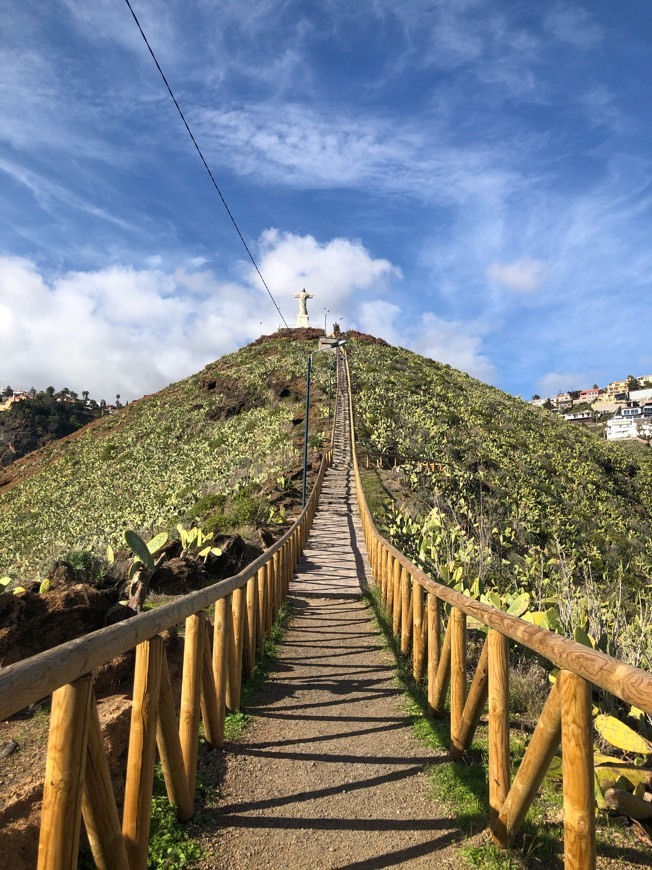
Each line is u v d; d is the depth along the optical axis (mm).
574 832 1985
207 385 58406
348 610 9516
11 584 7902
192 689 3469
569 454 42031
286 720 4793
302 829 3098
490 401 54875
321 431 36406
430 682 4750
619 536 25297
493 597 5816
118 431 55656
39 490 46188
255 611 6262
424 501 21328
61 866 1864
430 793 3410
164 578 8344
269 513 17328
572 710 2045
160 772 3584
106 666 4176
